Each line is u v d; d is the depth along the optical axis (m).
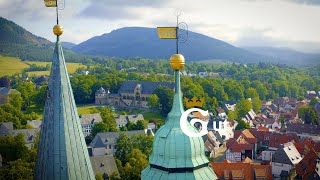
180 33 35.62
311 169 132.38
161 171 34.31
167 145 33.97
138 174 113.88
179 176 33.81
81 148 33.44
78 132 33.53
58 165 32.25
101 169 128.50
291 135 179.75
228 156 169.25
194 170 34.22
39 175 32.66
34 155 128.12
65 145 32.50
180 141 33.94
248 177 122.38
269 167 124.69
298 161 145.88
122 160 151.62
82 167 33.16
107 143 177.62
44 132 32.91
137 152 132.00
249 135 184.50
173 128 34.59
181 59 34.53
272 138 178.38
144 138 155.12
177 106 35.12
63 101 33.12
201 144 34.94
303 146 162.12
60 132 32.59
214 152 180.00
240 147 169.25
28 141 181.50
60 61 33.62
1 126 182.12
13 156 149.00
